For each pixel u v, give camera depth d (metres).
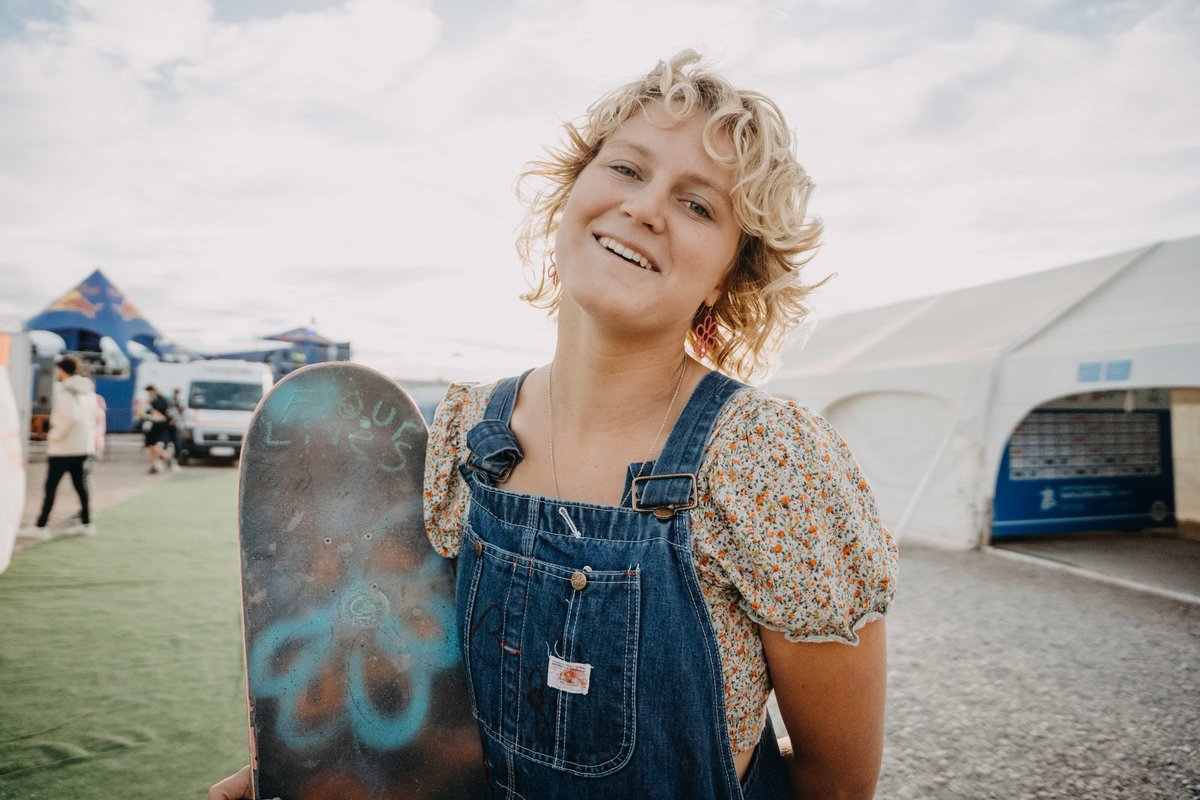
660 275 0.82
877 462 9.03
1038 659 4.35
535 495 0.91
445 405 1.13
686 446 0.82
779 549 0.76
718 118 0.82
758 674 0.87
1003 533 7.90
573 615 0.83
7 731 3.09
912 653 4.46
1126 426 8.61
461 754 1.11
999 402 7.48
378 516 1.20
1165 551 7.53
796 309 1.05
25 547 6.44
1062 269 8.68
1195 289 6.59
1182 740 3.32
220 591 5.20
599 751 0.82
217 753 2.96
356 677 1.12
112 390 20.33
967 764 3.10
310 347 20.91
